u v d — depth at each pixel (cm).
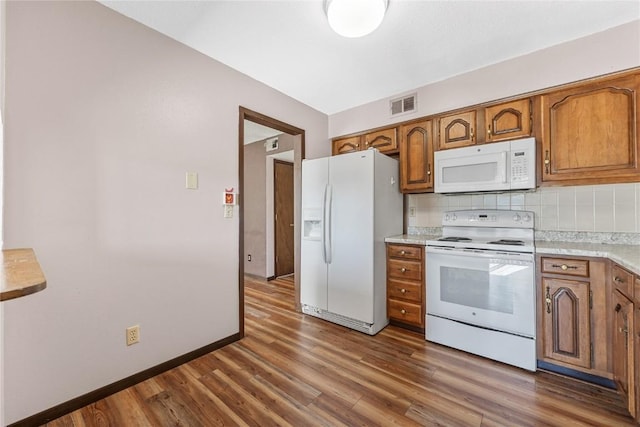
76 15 156
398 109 288
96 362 163
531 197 242
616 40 186
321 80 261
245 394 169
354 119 324
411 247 253
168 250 195
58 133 150
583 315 176
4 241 134
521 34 195
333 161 278
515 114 225
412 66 237
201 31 190
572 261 180
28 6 141
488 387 174
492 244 208
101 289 165
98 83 163
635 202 203
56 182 149
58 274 150
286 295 374
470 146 240
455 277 223
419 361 205
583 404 157
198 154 212
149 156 185
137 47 180
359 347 228
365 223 255
